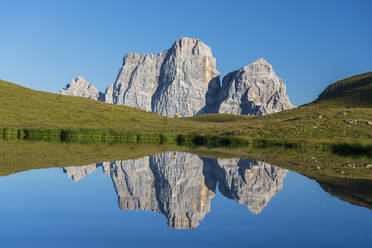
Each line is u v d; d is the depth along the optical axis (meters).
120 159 31.09
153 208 13.46
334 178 22.30
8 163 25.16
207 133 78.69
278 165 29.73
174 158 33.88
